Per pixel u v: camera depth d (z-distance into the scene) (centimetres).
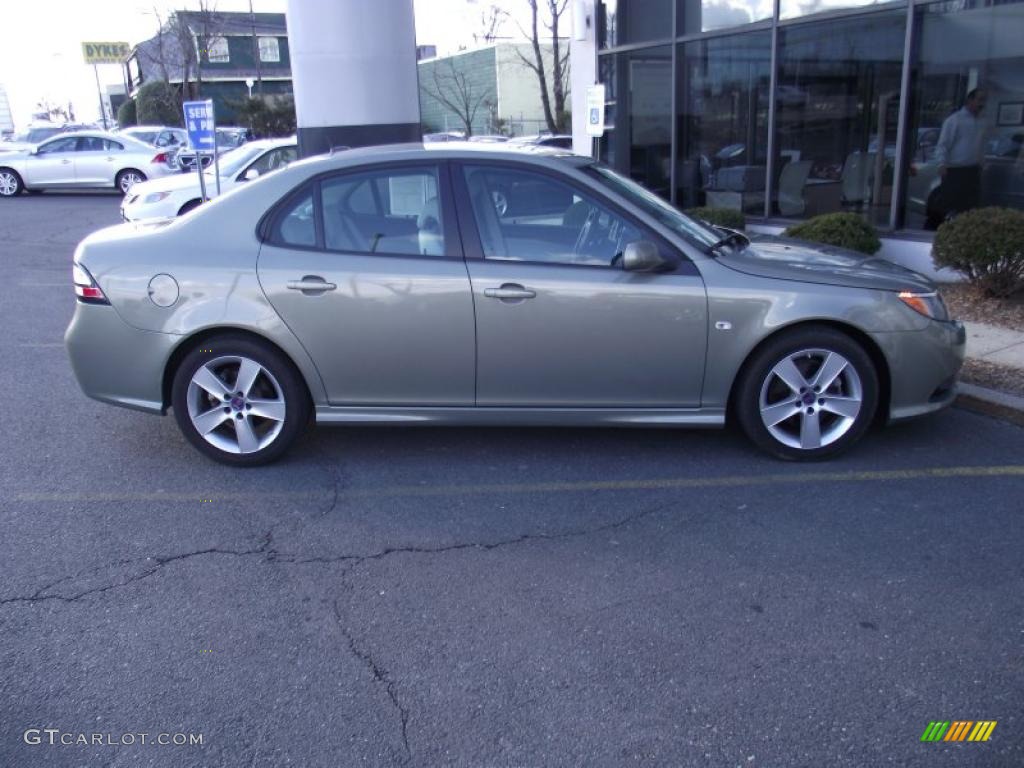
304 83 1026
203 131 1208
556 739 284
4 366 737
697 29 1199
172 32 4481
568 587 375
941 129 941
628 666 320
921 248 946
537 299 464
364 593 374
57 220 1786
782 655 324
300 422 499
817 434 489
